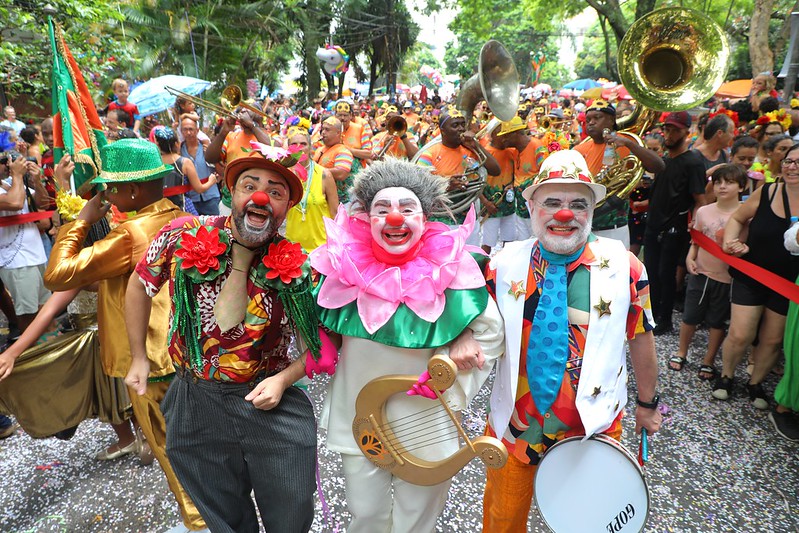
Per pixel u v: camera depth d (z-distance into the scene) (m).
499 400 1.93
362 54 28.84
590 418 1.75
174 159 4.97
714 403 3.64
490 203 5.28
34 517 2.59
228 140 4.60
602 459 1.73
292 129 3.92
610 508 1.73
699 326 4.93
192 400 1.75
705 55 3.91
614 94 9.61
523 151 5.06
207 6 15.89
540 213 1.80
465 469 2.95
